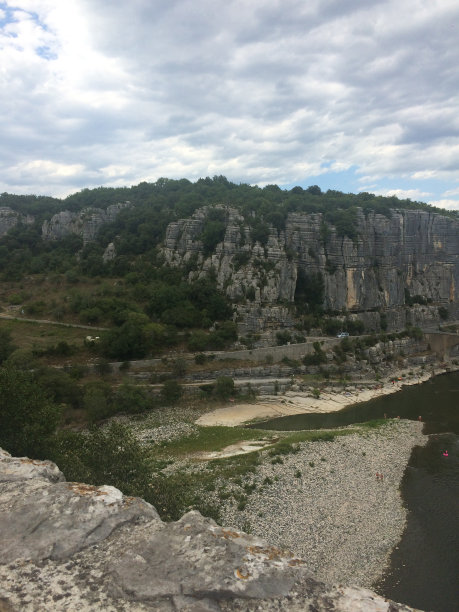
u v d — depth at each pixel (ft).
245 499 160.04
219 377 332.80
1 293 463.01
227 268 456.45
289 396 333.21
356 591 32.04
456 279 560.20
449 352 457.27
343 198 606.14
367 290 483.92
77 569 34.14
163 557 34.91
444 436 241.35
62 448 112.78
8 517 40.27
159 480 118.83
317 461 196.34
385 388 361.30
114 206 597.52
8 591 31.60
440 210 640.99
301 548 139.54
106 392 285.23
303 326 431.43
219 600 31.09
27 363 291.38
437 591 126.11
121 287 447.01
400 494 177.37
